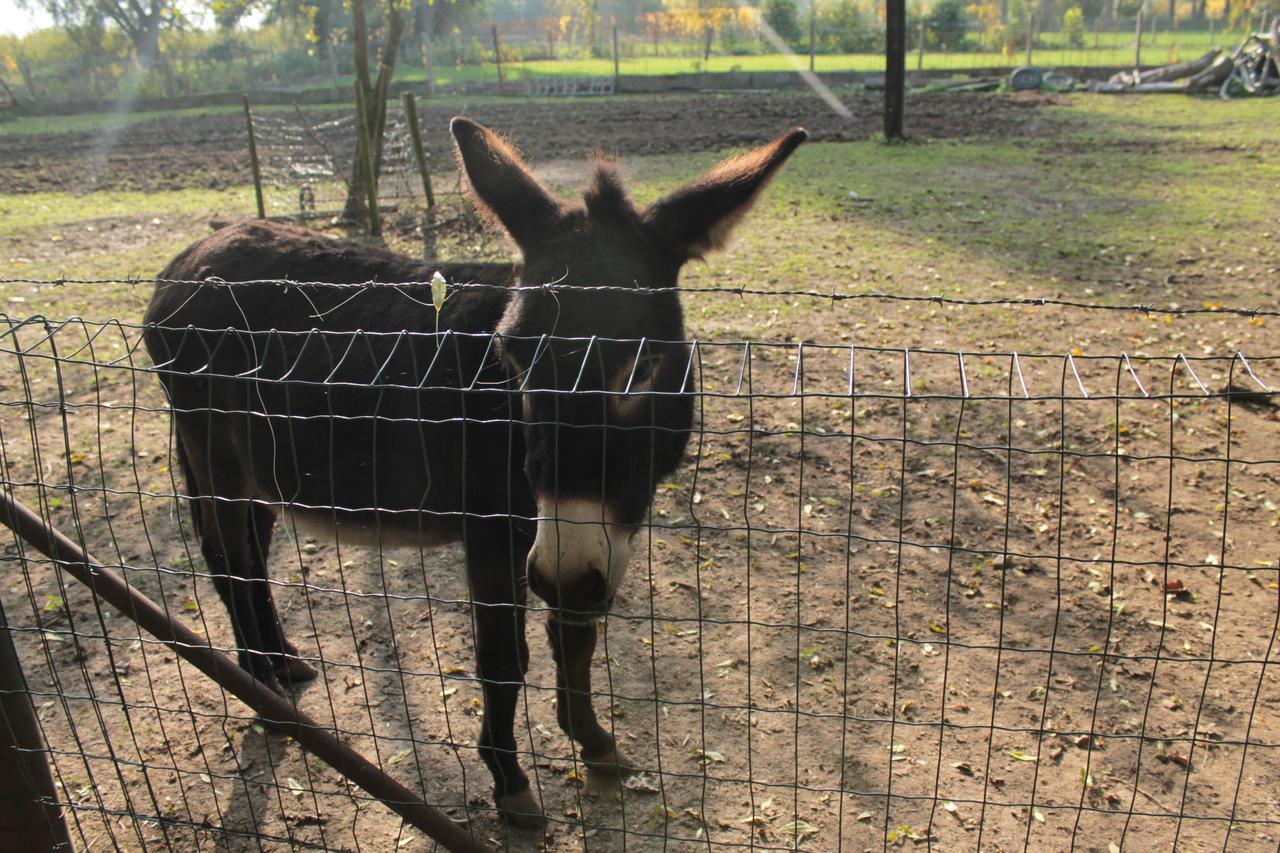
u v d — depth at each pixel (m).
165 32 47.91
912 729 3.61
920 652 4.05
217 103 34.03
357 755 2.58
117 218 12.91
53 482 5.62
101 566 2.49
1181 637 4.10
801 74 29.31
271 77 43.16
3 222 12.70
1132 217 10.81
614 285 2.66
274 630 3.97
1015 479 5.45
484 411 2.90
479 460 2.94
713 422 6.19
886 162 14.96
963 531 4.97
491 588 3.02
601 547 2.55
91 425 6.37
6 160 19.75
